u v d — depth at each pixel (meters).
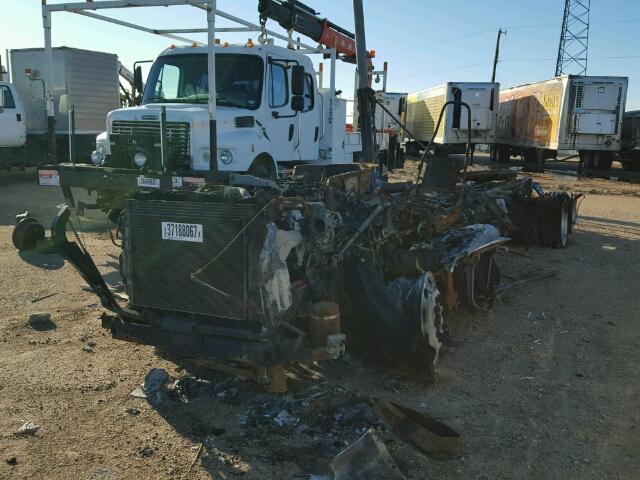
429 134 33.66
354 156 12.27
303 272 4.10
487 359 4.96
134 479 3.18
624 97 24.42
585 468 3.37
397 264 5.02
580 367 4.81
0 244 8.71
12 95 15.34
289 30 9.98
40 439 3.56
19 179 17.78
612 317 6.11
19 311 5.79
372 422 3.74
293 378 4.37
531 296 6.83
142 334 4.14
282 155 9.23
